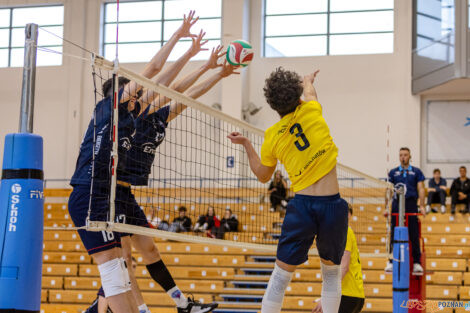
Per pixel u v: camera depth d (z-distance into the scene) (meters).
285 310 11.73
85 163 3.79
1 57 20.06
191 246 14.13
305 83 3.91
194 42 4.68
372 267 12.92
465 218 15.13
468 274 12.34
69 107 19.14
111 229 3.54
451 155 17.42
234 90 17.75
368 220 15.68
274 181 14.52
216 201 16.30
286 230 3.54
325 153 3.50
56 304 12.62
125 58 19.41
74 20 19.44
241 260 13.46
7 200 3.05
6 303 2.96
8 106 19.64
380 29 18.20
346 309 5.59
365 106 17.95
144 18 19.44
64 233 15.71
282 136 3.59
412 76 17.61
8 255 2.99
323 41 18.53
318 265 13.08
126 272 3.71
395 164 17.56
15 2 19.92
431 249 13.75
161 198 15.84
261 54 18.64
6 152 3.11
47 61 19.62
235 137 3.96
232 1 18.08
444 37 15.91
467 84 16.08
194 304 4.62
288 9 18.84
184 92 4.95
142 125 4.32
